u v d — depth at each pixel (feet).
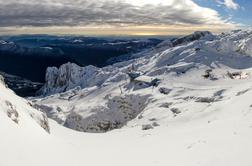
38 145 91.20
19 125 94.99
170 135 142.00
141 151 114.01
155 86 573.33
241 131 97.55
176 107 334.44
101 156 111.34
